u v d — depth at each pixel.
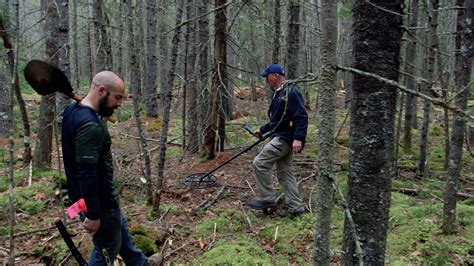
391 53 2.32
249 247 4.16
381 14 2.29
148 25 12.38
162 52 12.09
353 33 2.41
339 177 6.18
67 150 2.89
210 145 7.03
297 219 4.85
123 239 3.48
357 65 2.37
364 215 2.42
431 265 3.74
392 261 3.85
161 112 13.55
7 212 5.01
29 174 6.28
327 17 1.96
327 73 1.99
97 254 3.20
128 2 5.02
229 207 5.31
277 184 6.14
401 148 8.33
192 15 6.47
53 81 2.94
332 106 2.01
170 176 6.55
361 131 2.39
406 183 6.20
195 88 7.41
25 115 6.75
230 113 8.88
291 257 4.10
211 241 4.43
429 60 5.68
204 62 7.14
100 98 2.91
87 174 2.77
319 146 2.06
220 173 6.52
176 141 9.31
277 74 4.80
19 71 6.12
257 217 5.03
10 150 3.15
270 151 4.84
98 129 2.79
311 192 5.54
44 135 6.71
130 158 7.76
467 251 3.97
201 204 5.32
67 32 6.62
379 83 2.32
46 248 4.25
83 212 2.89
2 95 9.44
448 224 4.29
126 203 5.49
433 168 7.19
